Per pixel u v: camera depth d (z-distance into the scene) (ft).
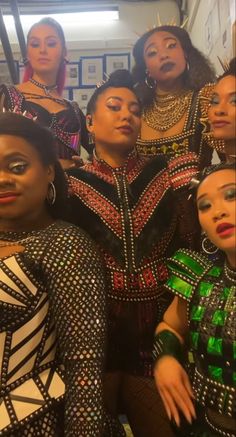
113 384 3.94
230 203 3.02
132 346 3.90
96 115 4.00
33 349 3.26
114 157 4.01
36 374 3.25
